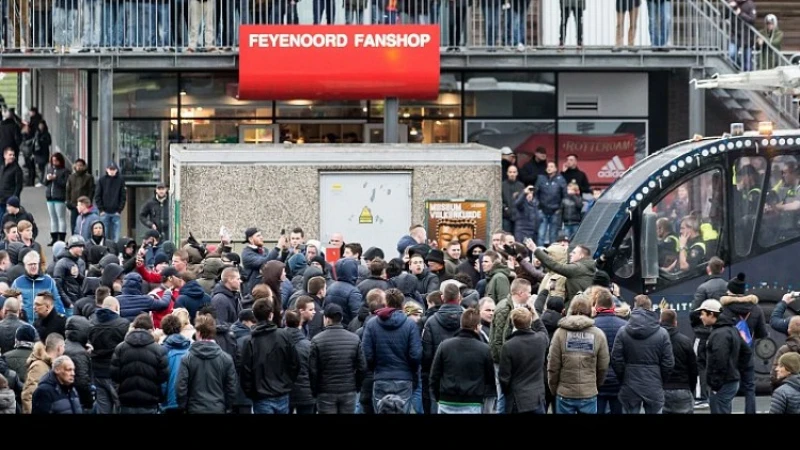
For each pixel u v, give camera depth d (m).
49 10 35.19
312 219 31.14
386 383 20.19
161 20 35.16
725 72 35.31
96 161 37.47
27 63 34.94
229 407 19.52
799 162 25.14
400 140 37.47
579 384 19.69
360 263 25.36
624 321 20.95
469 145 31.77
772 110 36.19
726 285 23.52
